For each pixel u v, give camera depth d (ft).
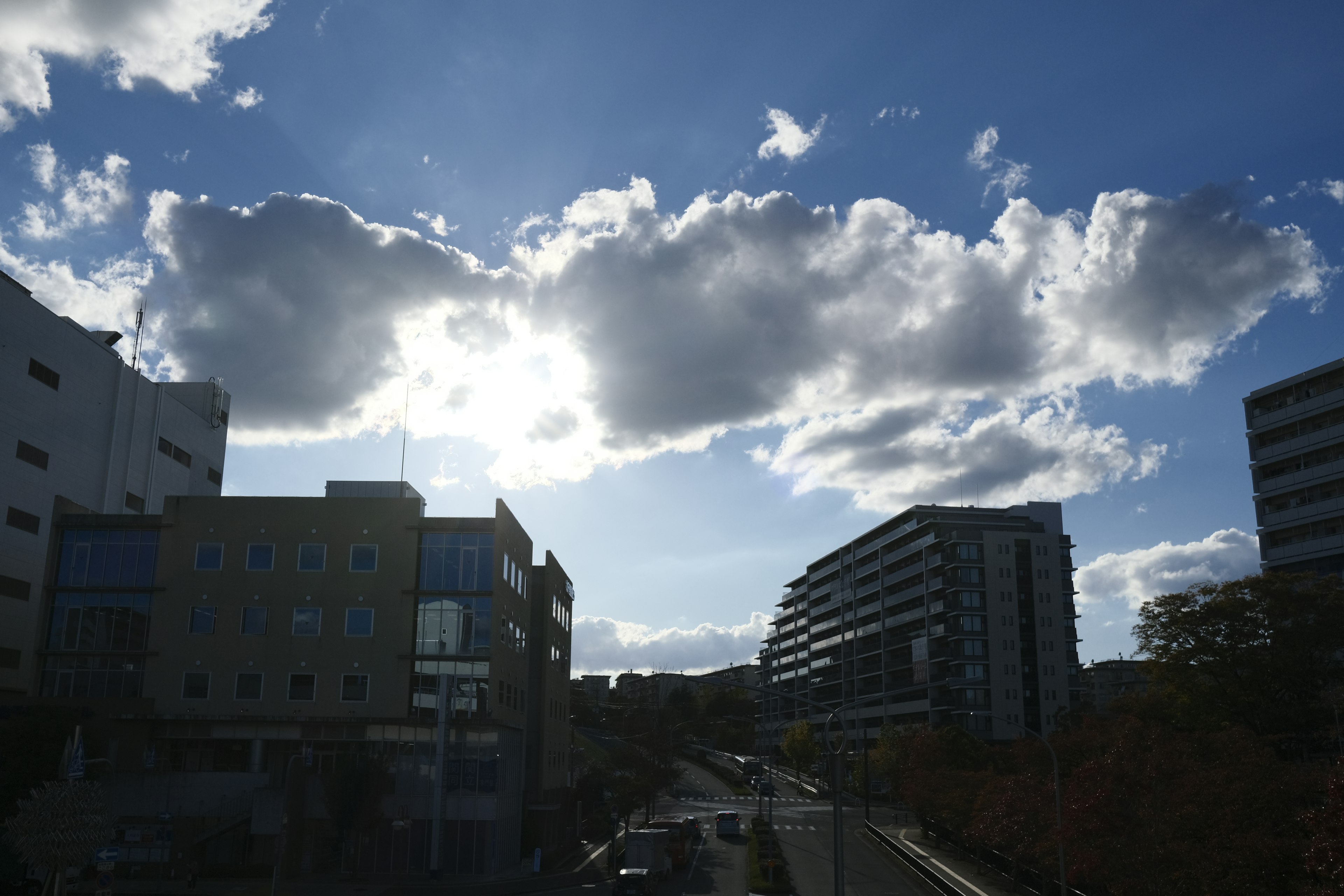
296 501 224.94
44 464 267.39
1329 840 74.74
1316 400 296.51
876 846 258.98
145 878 193.47
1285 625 196.13
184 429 331.77
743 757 643.45
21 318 260.42
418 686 215.31
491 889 185.88
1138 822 106.52
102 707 209.36
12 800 179.83
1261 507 307.17
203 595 220.64
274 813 200.03
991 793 192.03
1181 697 208.64
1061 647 447.01
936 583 457.68
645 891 161.68
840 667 567.59
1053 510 501.15
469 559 222.28
